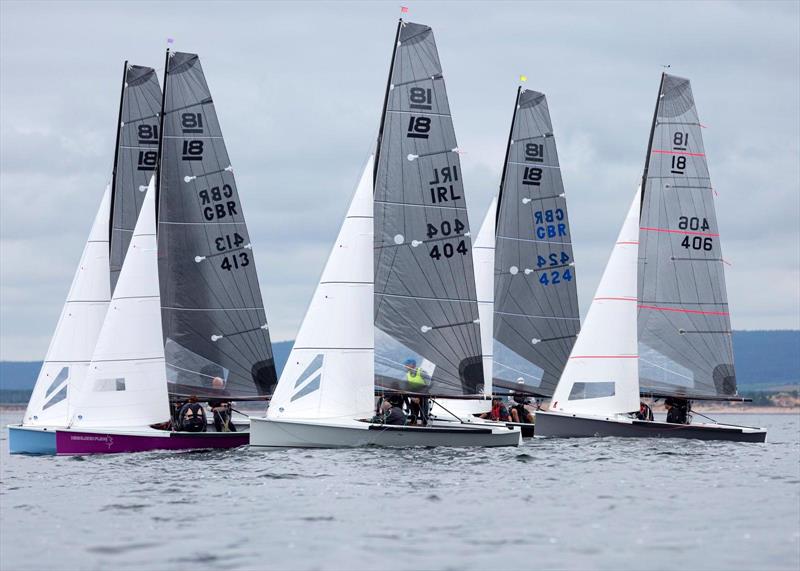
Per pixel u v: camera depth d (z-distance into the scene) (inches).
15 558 2982.3
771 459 5452.8
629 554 3004.4
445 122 5880.9
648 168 6643.7
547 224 7194.9
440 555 2987.2
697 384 6638.8
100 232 6102.4
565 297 7219.5
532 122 7170.3
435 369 5836.6
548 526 3385.8
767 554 3009.4
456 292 5876.0
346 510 3673.7
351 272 5516.7
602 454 5462.6
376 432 5428.2
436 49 5871.1
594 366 6304.1
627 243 6368.1
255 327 6240.2
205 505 3801.7
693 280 6643.7
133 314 5610.2
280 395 5472.4
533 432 6594.5
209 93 6161.4
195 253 6122.1
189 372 6107.3
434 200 5856.3
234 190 6210.6
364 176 5605.3
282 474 4596.5
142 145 6225.4
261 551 3034.0
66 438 5629.9
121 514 3636.8
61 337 5999.0
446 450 5428.2
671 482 4419.3
